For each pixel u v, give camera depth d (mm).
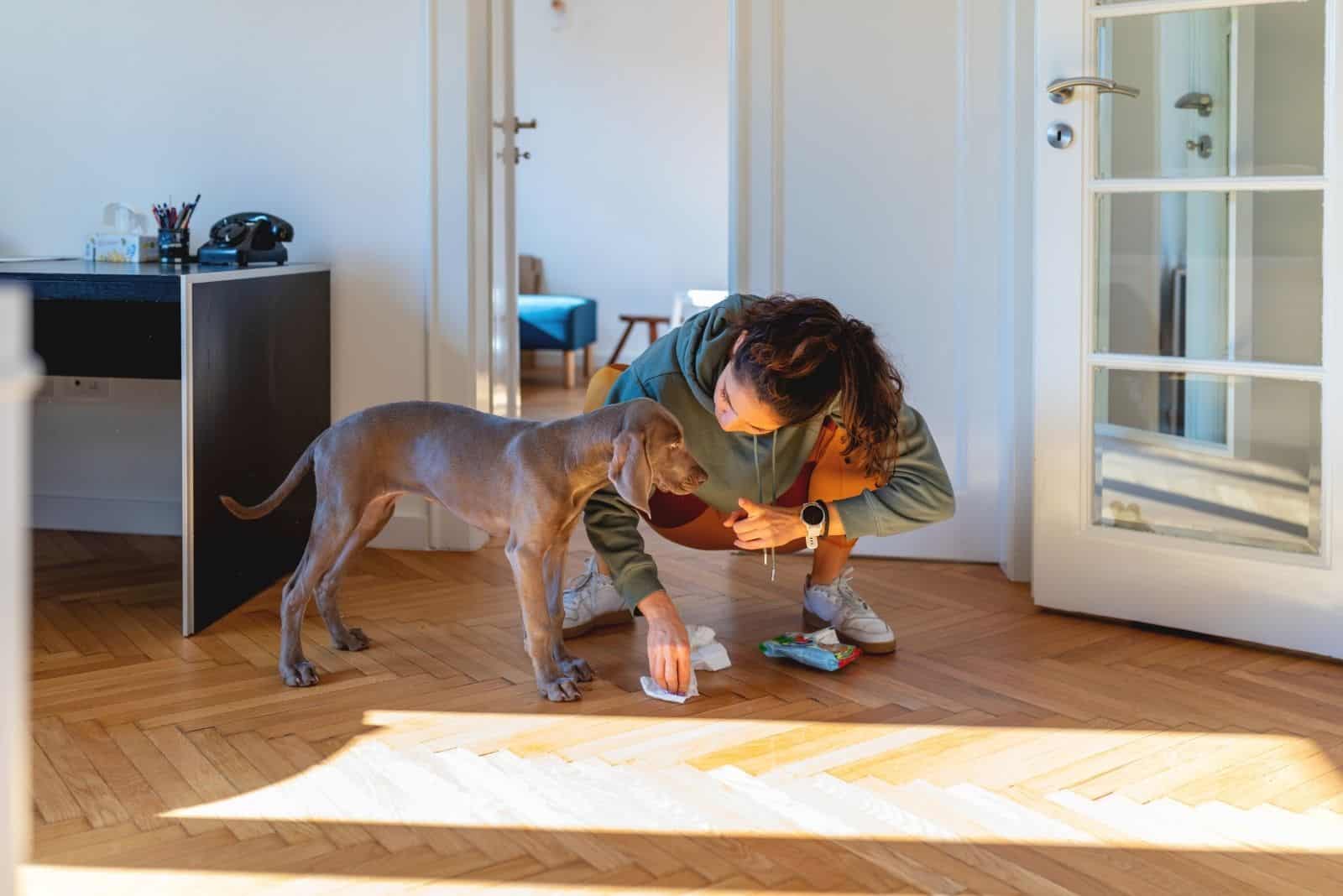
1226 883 1676
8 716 867
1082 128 2760
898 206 3373
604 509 2395
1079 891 1653
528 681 2447
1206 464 2725
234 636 2750
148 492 3758
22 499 872
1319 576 2570
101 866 1697
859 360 2156
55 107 3707
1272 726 2230
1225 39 2631
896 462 2410
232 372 2914
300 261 3611
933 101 3320
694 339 2363
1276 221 2607
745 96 3428
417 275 3562
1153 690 2414
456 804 1896
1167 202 2717
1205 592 2705
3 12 3697
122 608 2969
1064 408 2842
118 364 3020
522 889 1643
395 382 3605
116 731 2188
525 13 8219
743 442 2408
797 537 2387
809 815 1864
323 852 1741
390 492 2477
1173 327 2744
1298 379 2602
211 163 3641
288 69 3566
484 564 3416
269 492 3146
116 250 3281
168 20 3615
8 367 835
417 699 2350
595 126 8258
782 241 3461
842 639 2674
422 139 3510
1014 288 3219
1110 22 2748
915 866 1714
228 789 1946
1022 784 1978
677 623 2330
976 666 2547
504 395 3850
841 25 3352
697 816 1856
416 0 3471
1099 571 2840
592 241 8375
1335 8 2498
